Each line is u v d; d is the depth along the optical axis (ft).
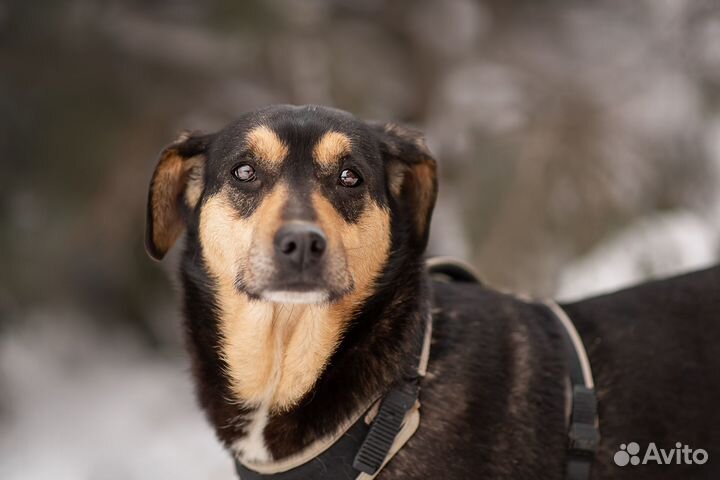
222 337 11.93
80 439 29.07
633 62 33.55
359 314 11.39
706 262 26.05
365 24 36.29
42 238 28.99
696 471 11.64
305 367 11.18
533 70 34.96
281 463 11.14
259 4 30.96
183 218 13.00
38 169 29.48
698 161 29.89
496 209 28.12
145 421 30.01
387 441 10.70
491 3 37.99
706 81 31.63
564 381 11.58
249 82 32.89
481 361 11.39
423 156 12.31
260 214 11.49
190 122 31.73
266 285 11.03
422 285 11.66
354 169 11.85
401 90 35.53
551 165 28.37
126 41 30.55
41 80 29.48
